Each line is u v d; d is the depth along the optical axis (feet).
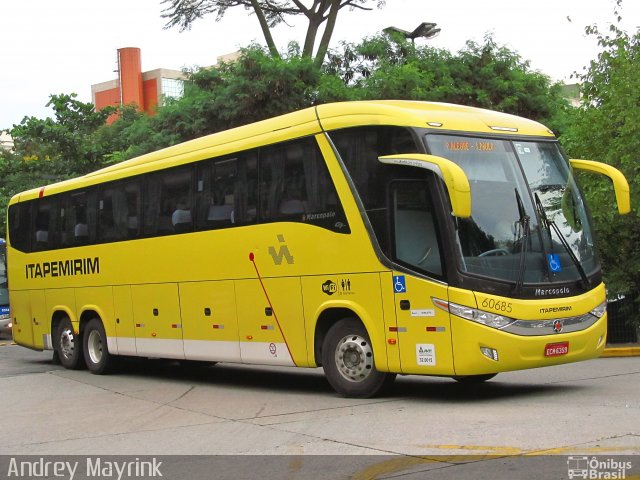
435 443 26.02
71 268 56.90
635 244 60.70
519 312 32.73
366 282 35.47
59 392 46.03
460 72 89.20
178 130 88.89
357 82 92.07
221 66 91.45
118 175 52.19
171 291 47.03
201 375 52.39
